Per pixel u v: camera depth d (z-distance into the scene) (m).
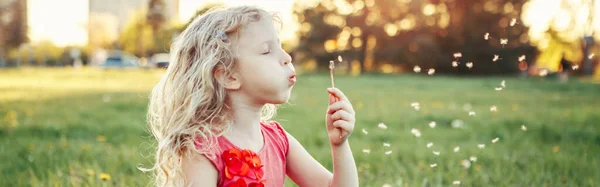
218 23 1.69
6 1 45.03
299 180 1.96
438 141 5.27
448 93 13.06
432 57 36.19
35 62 45.62
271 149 1.82
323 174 1.94
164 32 45.69
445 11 36.78
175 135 1.69
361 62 39.78
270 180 1.76
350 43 40.19
